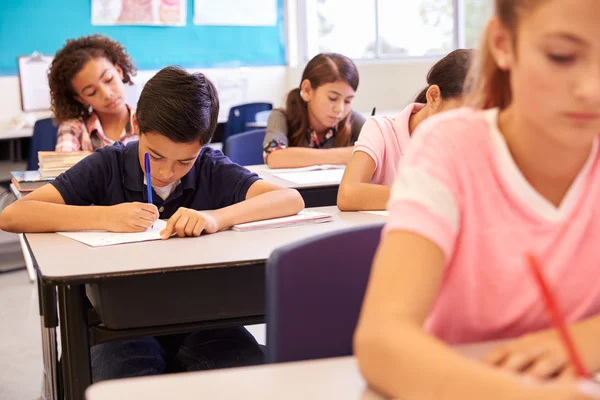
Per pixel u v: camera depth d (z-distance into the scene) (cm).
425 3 556
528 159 78
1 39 472
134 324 133
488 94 84
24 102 478
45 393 194
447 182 76
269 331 93
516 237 79
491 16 74
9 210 162
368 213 181
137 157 178
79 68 292
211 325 139
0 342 273
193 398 69
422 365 62
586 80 62
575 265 81
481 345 80
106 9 504
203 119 162
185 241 151
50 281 123
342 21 575
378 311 68
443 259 73
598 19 61
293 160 282
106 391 70
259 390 70
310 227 164
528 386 58
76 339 132
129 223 159
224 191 183
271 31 564
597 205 81
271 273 92
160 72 164
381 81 557
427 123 82
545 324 82
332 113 297
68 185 173
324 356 96
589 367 70
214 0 540
